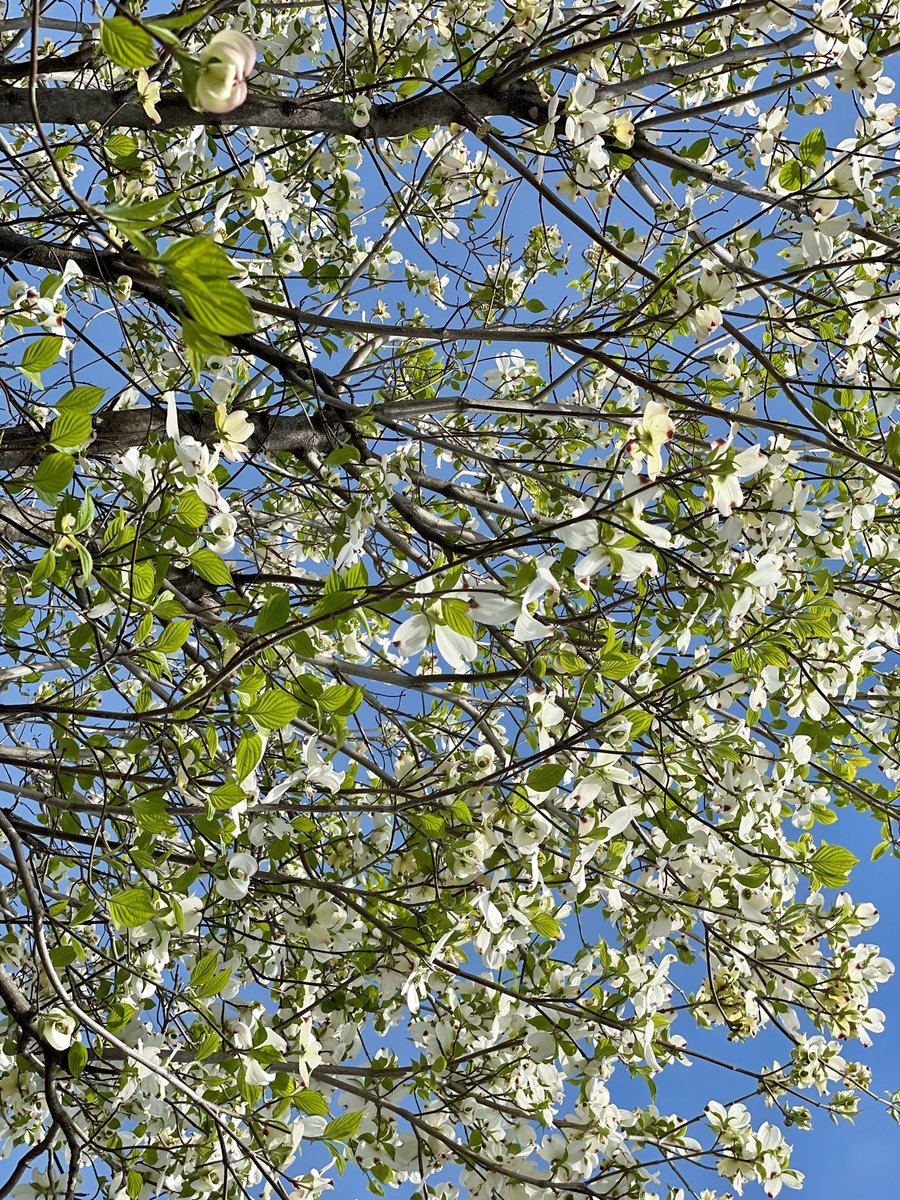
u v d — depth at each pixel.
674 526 3.25
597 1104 3.18
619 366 2.72
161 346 4.45
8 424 3.13
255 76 4.11
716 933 3.52
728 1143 3.32
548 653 2.54
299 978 3.21
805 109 3.57
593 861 3.35
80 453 2.65
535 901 2.80
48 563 2.01
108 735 2.93
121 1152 2.82
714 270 2.86
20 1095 2.79
